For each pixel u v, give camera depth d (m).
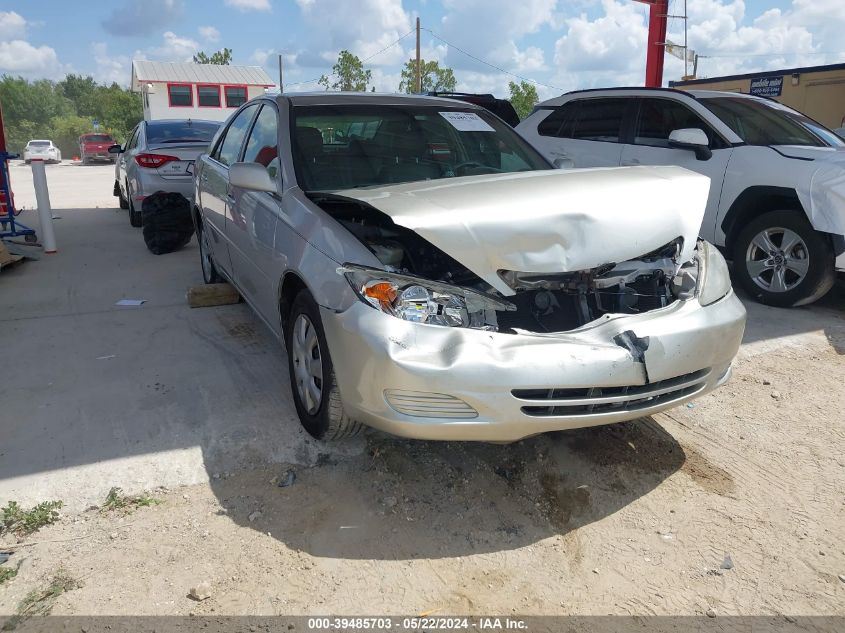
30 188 19.30
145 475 3.20
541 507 3.06
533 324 3.11
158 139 9.72
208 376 4.30
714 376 3.20
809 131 6.57
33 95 93.12
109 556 2.68
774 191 5.77
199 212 5.95
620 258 3.01
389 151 4.15
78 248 8.62
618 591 2.57
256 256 4.05
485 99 10.47
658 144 6.78
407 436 2.77
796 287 5.76
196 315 5.60
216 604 2.45
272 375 4.32
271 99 4.53
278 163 3.97
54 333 5.16
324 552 2.73
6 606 2.42
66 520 2.90
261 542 2.78
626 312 3.21
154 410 3.82
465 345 2.71
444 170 4.17
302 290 3.39
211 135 10.27
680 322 2.99
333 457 3.37
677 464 3.42
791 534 2.91
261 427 3.63
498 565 2.69
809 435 3.72
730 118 6.44
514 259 2.85
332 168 3.90
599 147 7.31
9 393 4.06
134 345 4.89
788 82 14.92
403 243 3.22
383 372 2.72
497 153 4.46
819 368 4.62
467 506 3.04
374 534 2.84
